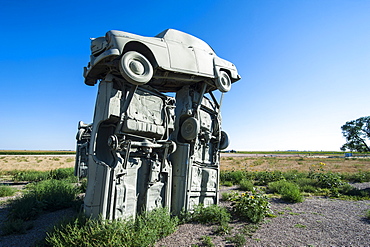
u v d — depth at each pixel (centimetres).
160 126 593
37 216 644
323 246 450
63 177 1555
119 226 412
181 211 622
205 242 455
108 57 490
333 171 2189
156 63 549
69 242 382
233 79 776
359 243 466
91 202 466
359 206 815
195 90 707
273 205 815
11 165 2781
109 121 521
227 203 834
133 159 546
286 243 462
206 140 737
